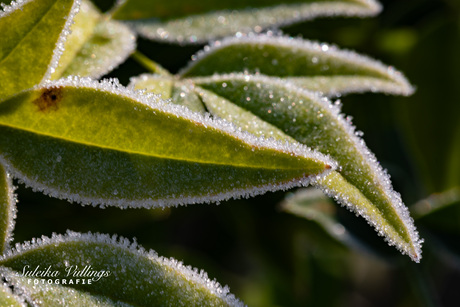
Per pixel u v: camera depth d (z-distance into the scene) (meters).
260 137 0.24
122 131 0.24
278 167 0.23
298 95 0.25
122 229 0.33
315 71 0.27
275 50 0.27
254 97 0.25
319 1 0.29
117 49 0.27
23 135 0.24
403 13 0.33
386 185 0.24
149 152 0.24
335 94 0.27
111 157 0.24
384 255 0.30
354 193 0.24
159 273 0.24
